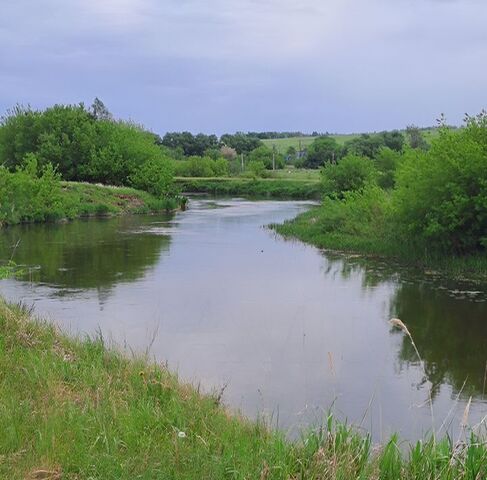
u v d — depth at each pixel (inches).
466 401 376.8
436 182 790.5
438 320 557.6
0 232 1233.4
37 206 1446.9
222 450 230.2
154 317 558.6
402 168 928.3
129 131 2298.2
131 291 671.8
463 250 829.8
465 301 628.7
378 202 1060.5
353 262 869.8
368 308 601.3
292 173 3511.3
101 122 2283.5
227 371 420.5
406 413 356.8
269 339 496.4
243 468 201.2
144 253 956.0
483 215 767.1
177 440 228.4
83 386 303.0
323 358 452.8
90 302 614.9
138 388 317.4
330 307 603.5
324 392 386.3
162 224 1408.7
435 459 212.8
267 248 1015.6
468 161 756.0
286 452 218.1
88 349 393.4
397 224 925.2
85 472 197.5
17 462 200.5
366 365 439.5
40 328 415.5
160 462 207.0
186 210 1834.4
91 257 914.1
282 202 2178.9
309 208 1876.2
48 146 2142.0
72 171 2134.6
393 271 797.2
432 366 440.1
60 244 1056.2
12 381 289.0
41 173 2058.3
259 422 293.0
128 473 195.3
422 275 767.7
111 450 213.0
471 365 442.6
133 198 1833.2
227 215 1654.8
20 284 706.8
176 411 268.4
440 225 784.3
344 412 355.3
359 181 1776.6
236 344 482.3
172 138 4886.8
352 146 3533.5
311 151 4025.6
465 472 204.4
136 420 250.2
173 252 968.9
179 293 661.9
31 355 331.3
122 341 480.4
